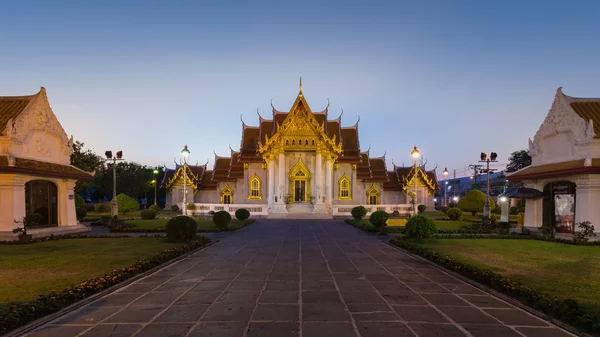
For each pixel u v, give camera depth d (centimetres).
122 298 945
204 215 4528
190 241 1939
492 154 3556
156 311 841
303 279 1159
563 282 1106
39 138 2384
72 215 2617
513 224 3000
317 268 1336
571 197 2270
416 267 1362
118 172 7612
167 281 1130
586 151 2231
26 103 2405
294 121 4825
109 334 707
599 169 2067
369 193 6097
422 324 763
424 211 5784
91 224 3206
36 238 2069
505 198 2691
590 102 2475
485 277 1088
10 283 1076
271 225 3325
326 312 834
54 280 1112
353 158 5481
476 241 2117
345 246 1933
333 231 2755
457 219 4034
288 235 2467
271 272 1263
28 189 2308
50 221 2470
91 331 723
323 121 5419
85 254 1597
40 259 1470
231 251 1747
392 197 6644
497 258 1538
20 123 2203
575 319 758
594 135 2212
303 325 751
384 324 761
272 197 4750
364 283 1110
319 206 4569
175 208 6228
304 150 4800
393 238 2066
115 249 1742
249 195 5322
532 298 890
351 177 5500
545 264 1403
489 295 987
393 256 1612
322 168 4825
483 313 838
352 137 5719
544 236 2247
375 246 1936
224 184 6138
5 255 1573
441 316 815
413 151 3206
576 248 1847
